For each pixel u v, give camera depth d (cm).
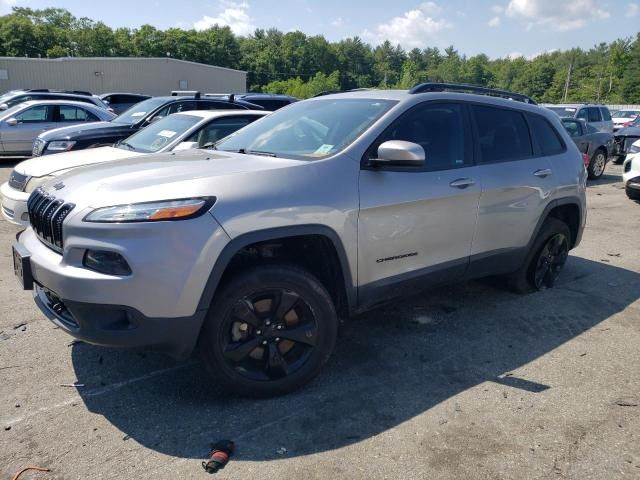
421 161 325
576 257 642
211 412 302
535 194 451
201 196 280
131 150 675
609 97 9062
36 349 372
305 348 322
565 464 261
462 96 419
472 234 405
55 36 8300
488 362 367
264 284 300
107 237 267
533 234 465
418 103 382
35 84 3981
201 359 300
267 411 304
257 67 11506
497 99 447
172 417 296
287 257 339
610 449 273
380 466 259
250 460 262
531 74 11931
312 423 293
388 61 14738
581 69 10931
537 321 438
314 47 12350
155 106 943
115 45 8938
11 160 1447
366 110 380
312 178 316
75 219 278
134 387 326
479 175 404
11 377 334
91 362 356
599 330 423
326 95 452
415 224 361
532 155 464
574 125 1338
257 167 318
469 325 428
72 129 855
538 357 375
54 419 292
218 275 282
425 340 400
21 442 271
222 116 701
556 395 325
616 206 993
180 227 271
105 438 277
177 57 9575
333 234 318
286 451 269
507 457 266
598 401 319
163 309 272
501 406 312
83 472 251
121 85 4281
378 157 331
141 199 275
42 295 326
